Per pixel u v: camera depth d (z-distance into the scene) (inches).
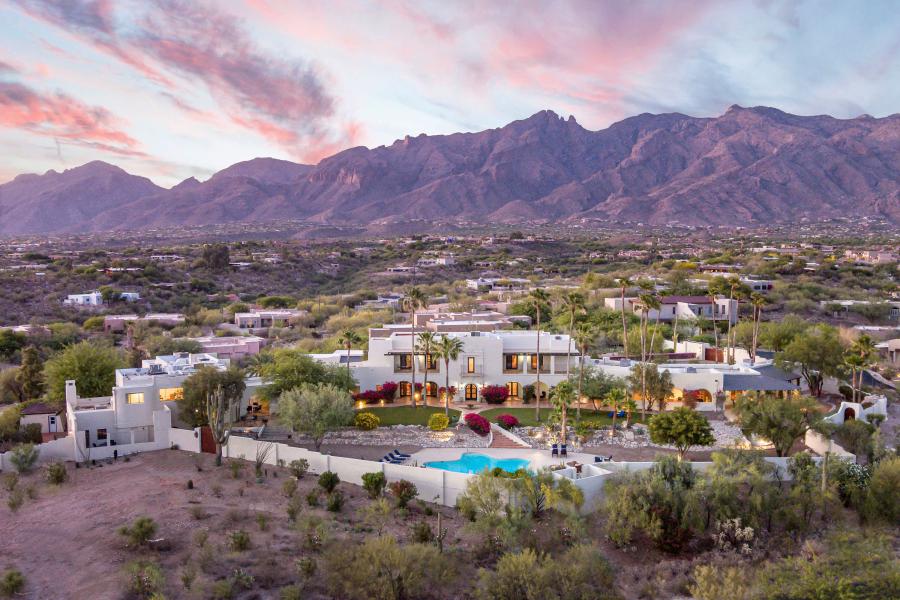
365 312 4768.7
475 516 1514.5
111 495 1471.5
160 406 2112.5
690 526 1429.6
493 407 2568.9
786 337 3120.1
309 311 5290.4
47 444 1754.4
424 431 2256.4
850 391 2536.9
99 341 3843.5
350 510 1498.5
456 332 2866.6
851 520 1518.2
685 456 1983.3
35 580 1074.7
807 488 1533.0
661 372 2496.3
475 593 1121.4
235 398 2138.3
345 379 2423.7
